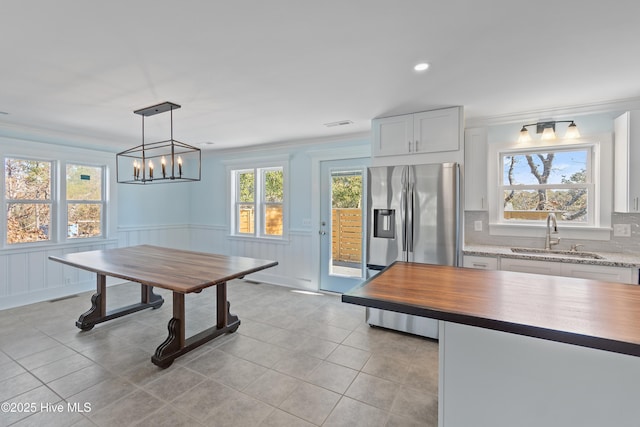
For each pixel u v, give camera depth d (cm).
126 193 496
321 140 444
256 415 188
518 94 262
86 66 205
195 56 194
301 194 470
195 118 332
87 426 176
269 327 321
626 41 176
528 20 157
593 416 121
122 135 412
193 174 595
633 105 276
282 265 489
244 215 538
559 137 310
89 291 442
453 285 166
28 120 335
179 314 254
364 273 422
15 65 203
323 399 203
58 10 145
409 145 314
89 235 451
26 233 391
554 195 321
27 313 352
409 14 153
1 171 365
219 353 264
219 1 140
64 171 420
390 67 211
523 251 302
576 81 235
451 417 143
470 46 184
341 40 177
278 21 158
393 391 212
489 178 340
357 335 301
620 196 280
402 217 304
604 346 100
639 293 150
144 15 151
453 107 294
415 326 294
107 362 246
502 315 122
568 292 152
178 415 187
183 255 330
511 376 132
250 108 298
